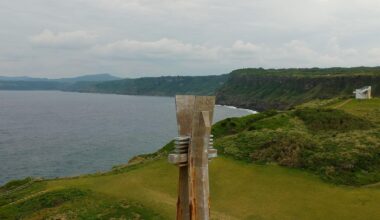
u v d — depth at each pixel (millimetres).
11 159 70750
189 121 15102
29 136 102375
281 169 32625
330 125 48250
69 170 62312
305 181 30047
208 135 14766
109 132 112062
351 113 56188
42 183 34594
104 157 73688
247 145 38406
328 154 33812
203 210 14742
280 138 38188
